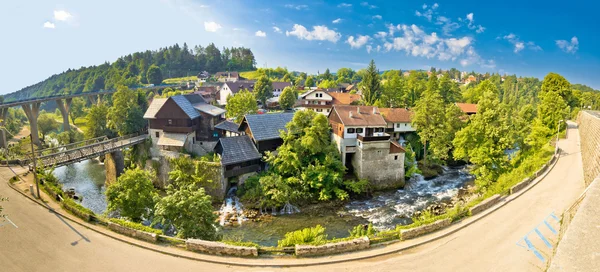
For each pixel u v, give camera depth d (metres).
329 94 85.88
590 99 90.75
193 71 198.12
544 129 53.12
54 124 86.50
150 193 26.89
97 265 16.42
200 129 49.69
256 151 43.50
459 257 16.66
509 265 15.73
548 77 80.56
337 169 42.97
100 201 40.94
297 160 40.66
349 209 37.56
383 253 17.05
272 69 185.00
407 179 47.06
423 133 49.78
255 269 15.84
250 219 34.78
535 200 24.52
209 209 22.39
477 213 22.23
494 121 36.28
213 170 39.34
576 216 8.84
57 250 17.86
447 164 54.84
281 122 48.09
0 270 15.90
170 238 18.58
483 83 85.31
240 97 68.75
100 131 64.81
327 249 17.06
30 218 21.97
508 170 36.28
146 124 63.06
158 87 127.12
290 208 37.03
